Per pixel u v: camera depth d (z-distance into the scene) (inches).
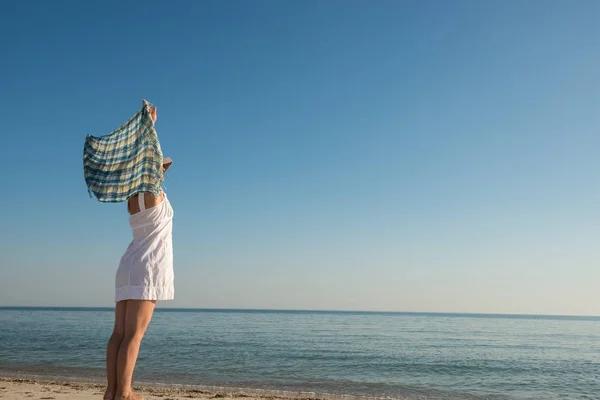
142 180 108.3
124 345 106.7
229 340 1432.1
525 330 2898.6
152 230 112.0
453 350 1245.7
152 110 115.3
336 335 1883.6
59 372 633.6
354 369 789.2
